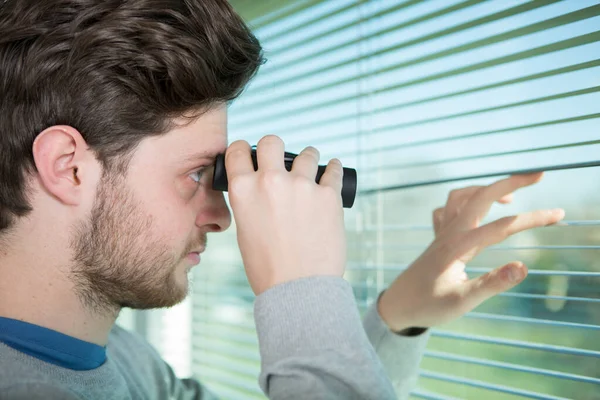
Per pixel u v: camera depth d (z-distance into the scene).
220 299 1.66
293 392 0.60
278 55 1.50
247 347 1.57
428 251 0.94
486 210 0.91
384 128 1.18
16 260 0.78
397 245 1.19
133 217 0.77
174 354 1.80
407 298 0.94
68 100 0.75
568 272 0.88
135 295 0.81
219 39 0.79
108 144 0.75
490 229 0.87
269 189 0.69
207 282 1.72
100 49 0.74
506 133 0.99
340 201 0.72
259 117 1.56
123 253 0.78
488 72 1.01
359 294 1.27
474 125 1.04
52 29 0.74
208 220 0.86
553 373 0.89
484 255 1.06
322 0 1.35
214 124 0.81
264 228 0.68
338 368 0.61
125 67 0.74
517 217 0.85
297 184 0.69
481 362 0.99
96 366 0.85
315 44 1.38
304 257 0.67
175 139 0.78
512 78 0.97
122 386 0.90
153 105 0.75
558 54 0.91
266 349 0.64
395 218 1.21
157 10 0.75
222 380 1.63
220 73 0.79
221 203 0.87
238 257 1.60
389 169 1.18
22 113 0.75
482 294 0.85
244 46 0.83
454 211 0.95
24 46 0.75
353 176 0.80
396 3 1.17
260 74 1.53
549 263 0.96
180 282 0.84
